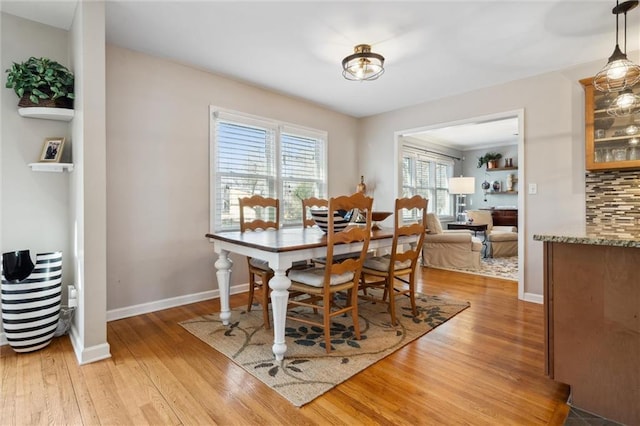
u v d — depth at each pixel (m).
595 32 2.51
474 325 2.58
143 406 1.55
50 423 1.44
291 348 2.16
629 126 2.69
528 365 1.95
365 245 2.27
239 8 2.20
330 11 2.23
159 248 2.97
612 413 1.47
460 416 1.49
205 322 2.64
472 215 6.44
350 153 4.94
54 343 2.23
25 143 2.26
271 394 1.65
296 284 2.28
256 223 3.09
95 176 2.03
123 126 2.76
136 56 2.82
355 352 2.11
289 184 4.12
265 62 3.05
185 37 2.59
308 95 3.99
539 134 3.30
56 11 2.20
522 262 3.34
